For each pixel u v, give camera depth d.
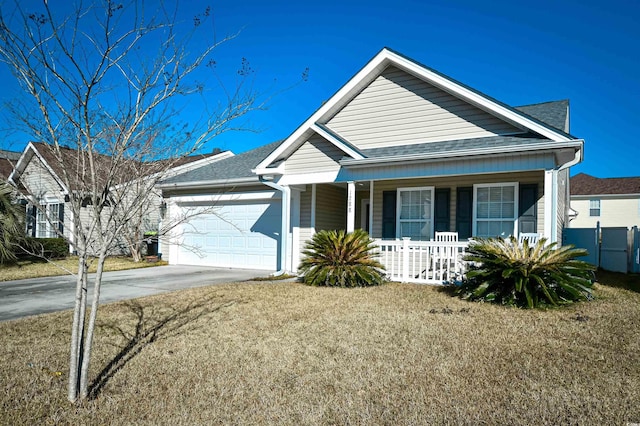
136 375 4.32
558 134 9.09
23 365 4.59
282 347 5.18
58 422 3.35
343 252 10.09
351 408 3.56
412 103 11.66
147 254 17.70
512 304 7.49
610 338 5.49
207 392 3.91
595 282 10.84
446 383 4.06
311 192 13.26
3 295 8.98
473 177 11.18
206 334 5.77
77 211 3.73
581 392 3.83
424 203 11.79
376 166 10.70
